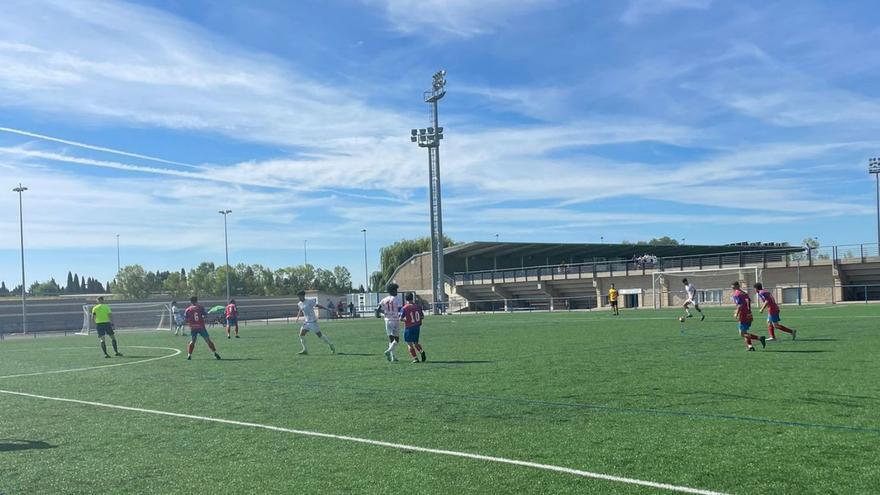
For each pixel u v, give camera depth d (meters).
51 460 7.51
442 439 8.00
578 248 78.81
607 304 64.94
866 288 48.22
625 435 7.91
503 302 73.06
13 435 8.91
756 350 16.89
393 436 8.24
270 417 9.73
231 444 8.05
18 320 61.44
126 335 41.12
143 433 8.86
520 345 20.94
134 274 85.69
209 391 12.68
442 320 44.00
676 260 60.91
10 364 20.41
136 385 13.96
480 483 6.19
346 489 6.14
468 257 82.69
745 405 9.51
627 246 79.06
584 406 9.82
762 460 6.67
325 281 110.56
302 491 6.12
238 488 6.28
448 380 13.17
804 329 23.16
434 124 58.97
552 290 69.44
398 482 6.30
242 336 33.59
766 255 55.44
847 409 9.02
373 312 70.38
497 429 8.47
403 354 19.39
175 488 6.35
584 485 6.04
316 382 13.52
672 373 13.09
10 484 6.64
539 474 6.41
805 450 7.00
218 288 94.62
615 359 15.98
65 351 26.48
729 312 40.69
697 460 6.73
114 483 6.57
